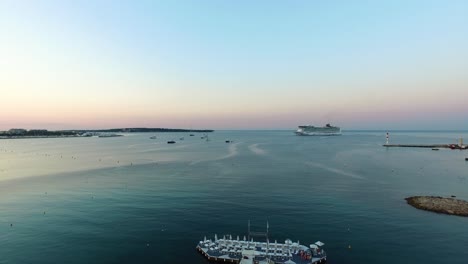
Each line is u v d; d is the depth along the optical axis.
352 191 104.56
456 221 74.19
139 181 124.00
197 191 105.19
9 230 69.31
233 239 64.75
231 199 94.44
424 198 92.25
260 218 77.12
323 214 79.81
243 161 187.00
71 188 111.31
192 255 57.75
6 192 105.50
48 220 75.81
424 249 59.06
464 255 56.47
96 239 64.25
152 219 76.50
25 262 54.53
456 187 111.19
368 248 59.81
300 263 53.31
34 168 163.00
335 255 57.12
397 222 73.69
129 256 56.91
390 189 107.75
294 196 97.81
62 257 56.34
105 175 139.38
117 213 81.12
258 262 53.72
